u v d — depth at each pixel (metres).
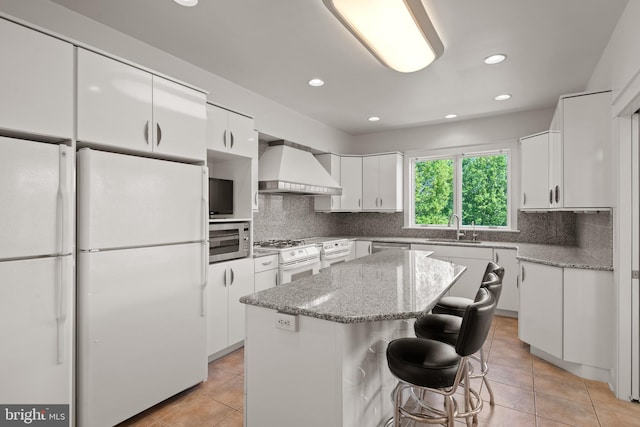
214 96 3.21
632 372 2.23
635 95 1.94
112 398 1.91
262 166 4.04
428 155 5.11
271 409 1.56
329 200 5.05
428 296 1.64
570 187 2.69
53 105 1.68
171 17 2.30
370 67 3.06
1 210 1.50
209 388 2.43
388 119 4.73
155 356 2.12
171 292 2.21
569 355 2.58
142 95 2.07
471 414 1.53
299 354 1.48
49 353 1.64
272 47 2.71
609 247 2.52
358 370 1.51
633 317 2.23
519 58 2.87
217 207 3.25
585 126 2.64
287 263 3.61
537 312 2.87
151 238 2.09
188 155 2.34
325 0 1.92
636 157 2.24
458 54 2.80
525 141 3.44
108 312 1.89
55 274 1.65
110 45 2.42
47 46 1.66
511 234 4.54
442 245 4.43
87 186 1.80
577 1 2.11
